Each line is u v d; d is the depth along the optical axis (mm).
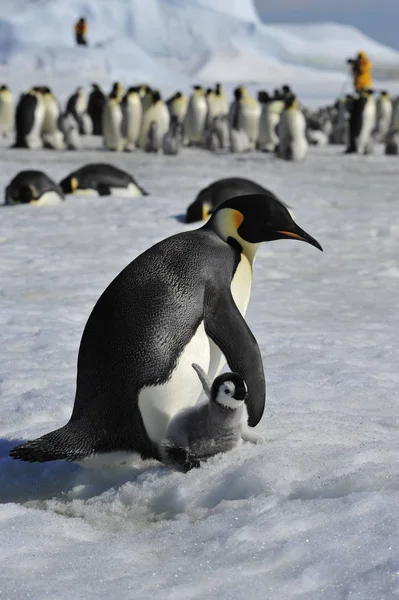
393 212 48969
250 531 10203
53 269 31703
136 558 9922
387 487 11211
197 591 9000
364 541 9734
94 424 12016
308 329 23828
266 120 100375
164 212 47312
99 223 43281
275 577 9219
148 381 11797
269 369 19203
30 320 23828
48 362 19594
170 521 11164
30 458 11500
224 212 13312
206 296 12328
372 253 37156
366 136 100875
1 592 8969
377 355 20859
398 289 29984
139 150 103125
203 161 84375
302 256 36406
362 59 160875
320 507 10664
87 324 12523
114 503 11836
